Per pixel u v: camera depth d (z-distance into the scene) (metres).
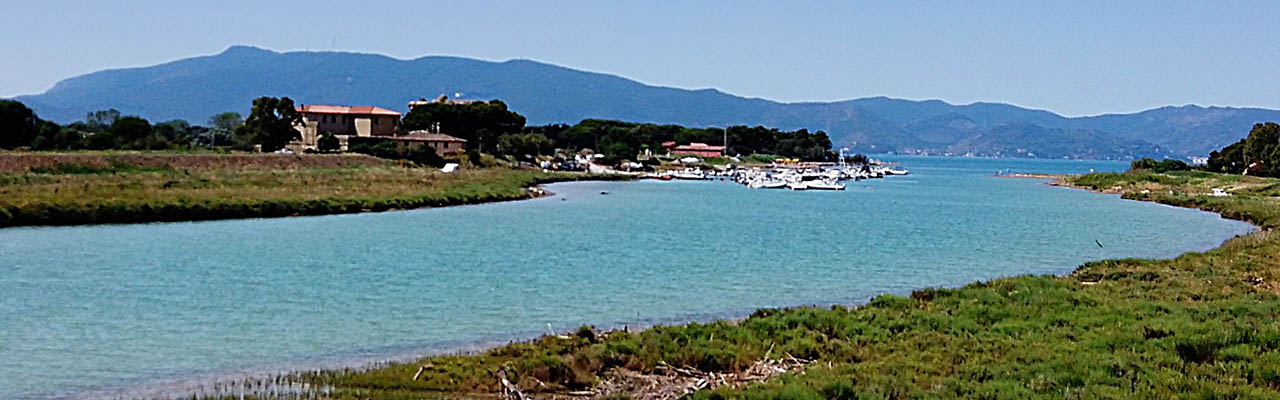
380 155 163.25
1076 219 104.12
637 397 25.72
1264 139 187.38
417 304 41.28
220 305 40.44
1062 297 39.19
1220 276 46.78
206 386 26.88
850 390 24.45
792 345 30.77
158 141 152.75
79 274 48.84
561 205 112.81
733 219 96.81
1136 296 40.12
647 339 31.03
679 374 28.05
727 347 30.25
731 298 44.22
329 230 75.50
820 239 75.81
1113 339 30.42
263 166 131.62
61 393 26.36
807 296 45.25
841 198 147.00
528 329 35.94
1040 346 29.91
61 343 32.62
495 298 43.19
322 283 47.12
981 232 85.44
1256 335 30.06
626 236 74.88
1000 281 45.12
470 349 32.06
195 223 78.69
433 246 64.94
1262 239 67.25
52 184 89.50
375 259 57.16
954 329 33.00
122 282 46.47
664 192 151.38
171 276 48.72
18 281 46.25
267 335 34.31
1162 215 111.06
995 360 28.39
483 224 83.88
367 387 26.47
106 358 30.48
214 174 111.75
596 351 29.34
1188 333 30.94
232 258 56.53
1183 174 192.62
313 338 33.81
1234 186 155.38
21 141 138.75
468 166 173.38
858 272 54.62
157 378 27.98
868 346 30.81
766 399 24.17
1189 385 24.92
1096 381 25.28
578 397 25.81
